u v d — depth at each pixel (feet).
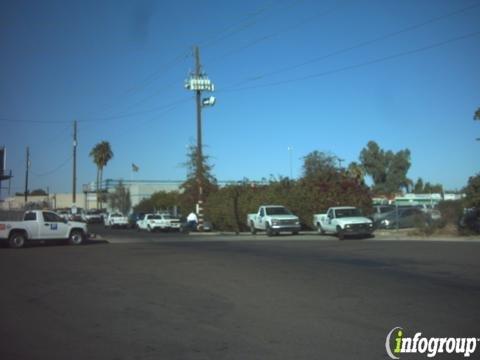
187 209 172.24
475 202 93.81
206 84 143.95
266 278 46.83
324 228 110.52
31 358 24.09
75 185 203.72
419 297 36.60
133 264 59.77
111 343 26.40
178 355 24.09
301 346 25.17
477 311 32.12
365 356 23.58
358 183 134.82
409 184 316.40
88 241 105.60
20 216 120.37
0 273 53.67
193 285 43.78
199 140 147.95
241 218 142.72
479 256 61.31
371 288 40.57
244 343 25.86
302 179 141.28
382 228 127.03
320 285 42.42
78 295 40.11
